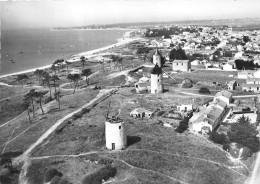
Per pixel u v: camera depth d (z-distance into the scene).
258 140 103.50
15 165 98.44
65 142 110.12
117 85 193.00
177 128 116.75
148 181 83.31
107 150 99.75
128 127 118.62
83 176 87.12
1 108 169.88
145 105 146.88
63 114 140.25
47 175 88.44
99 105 150.50
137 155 95.56
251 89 174.12
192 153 97.94
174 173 87.25
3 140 122.75
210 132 112.75
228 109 140.12
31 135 122.12
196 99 154.75
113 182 83.94
